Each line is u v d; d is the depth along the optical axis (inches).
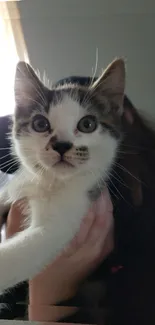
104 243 7.5
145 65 13.2
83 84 8.6
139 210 7.7
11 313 6.9
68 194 6.8
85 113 6.9
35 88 7.2
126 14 12.9
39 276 6.9
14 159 7.7
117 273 7.4
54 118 6.8
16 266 5.7
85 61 13.3
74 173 6.7
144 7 12.8
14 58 13.3
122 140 7.7
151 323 6.6
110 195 7.7
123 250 7.5
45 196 6.8
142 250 7.5
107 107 7.3
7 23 13.2
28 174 7.2
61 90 7.3
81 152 6.6
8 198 7.8
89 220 6.9
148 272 7.3
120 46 13.2
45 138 6.7
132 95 13.3
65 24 13.1
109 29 13.1
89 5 12.9
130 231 7.6
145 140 8.1
